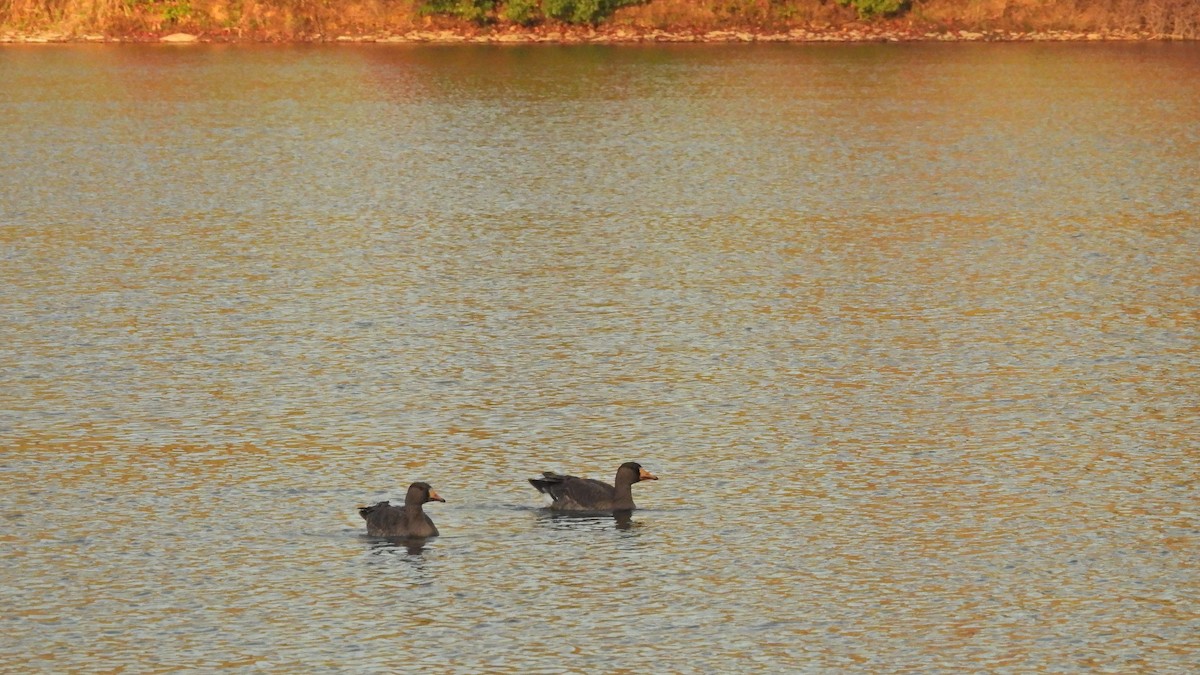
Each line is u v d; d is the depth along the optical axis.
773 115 76.12
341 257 46.44
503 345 37.25
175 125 72.62
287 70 91.50
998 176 60.50
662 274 44.53
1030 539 25.98
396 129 71.94
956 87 85.75
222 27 105.69
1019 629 22.80
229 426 31.38
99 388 33.81
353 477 28.59
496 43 104.31
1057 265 45.69
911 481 28.59
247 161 63.50
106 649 22.06
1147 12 107.88
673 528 26.28
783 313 40.31
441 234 49.78
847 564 24.94
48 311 40.09
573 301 41.44
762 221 52.03
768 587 24.05
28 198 55.50
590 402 33.00
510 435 30.91
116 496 27.64
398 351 36.69
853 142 68.69
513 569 24.56
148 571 24.55
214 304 40.91
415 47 102.12
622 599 23.59
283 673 21.38
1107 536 26.12
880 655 21.98
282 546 25.47
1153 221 51.97
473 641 22.27
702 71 91.62
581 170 61.62
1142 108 78.50
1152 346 37.31
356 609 23.22
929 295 42.28
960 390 34.03
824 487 28.27
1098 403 33.12
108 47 101.75
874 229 50.78
